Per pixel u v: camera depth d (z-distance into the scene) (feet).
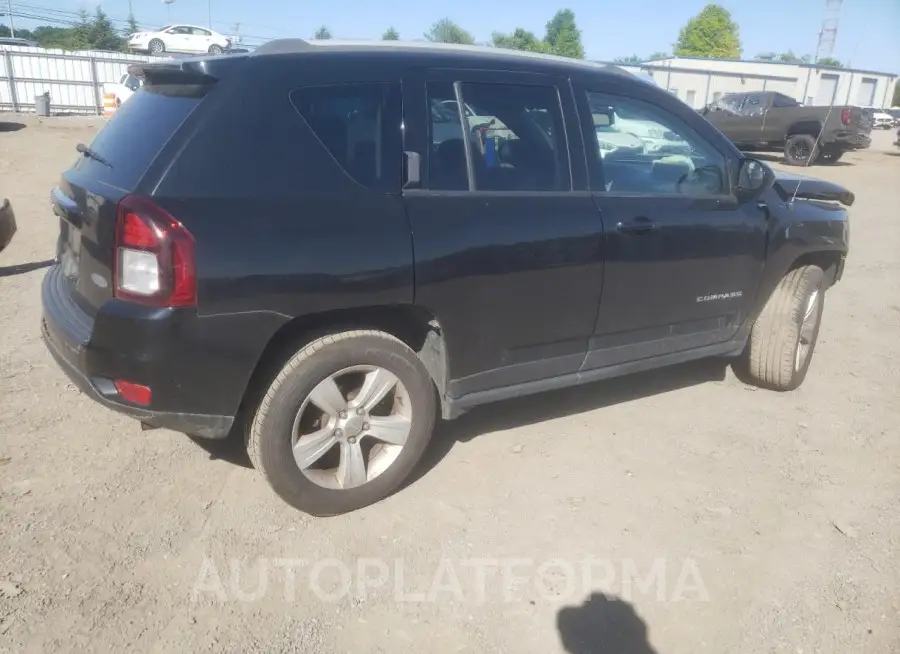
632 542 10.71
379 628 8.95
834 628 9.18
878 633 9.11
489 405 14.98
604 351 12.86
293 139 9.93
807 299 15.52
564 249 11.70
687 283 13.42
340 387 10.95
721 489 12.17
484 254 10.96
